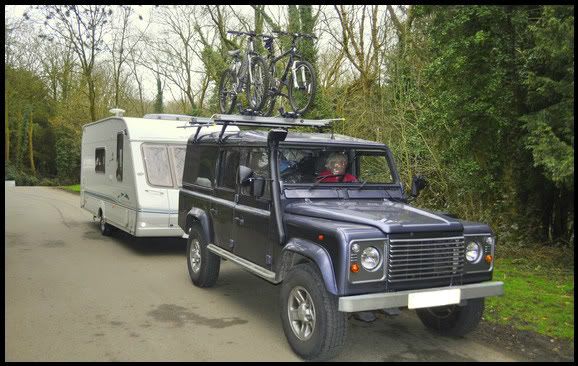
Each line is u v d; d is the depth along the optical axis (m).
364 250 4.43
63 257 9.89
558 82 7.47
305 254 4.73
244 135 6.61
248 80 7.60
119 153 10.92
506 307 6.14
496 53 8.88
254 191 5.49
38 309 6.42
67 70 33.16
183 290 7.45
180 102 31.91
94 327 5.75
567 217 9.53
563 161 7.00
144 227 9.78
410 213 5.17
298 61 7.21
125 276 8.33
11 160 47.09
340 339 4.52
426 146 10.47
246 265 5.88
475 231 5.00
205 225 7.20
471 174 9.36
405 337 5.52
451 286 4.78
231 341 5.35
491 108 8.77
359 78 17.25
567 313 5.95
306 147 5.84
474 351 5.10
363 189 5.94
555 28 7.10
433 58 10.12
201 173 7.64
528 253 9.20
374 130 12.48
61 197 27.25
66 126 36.47
